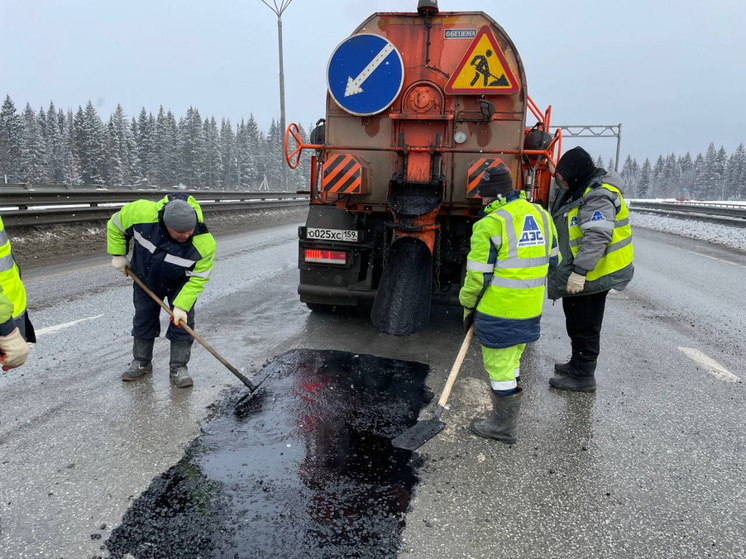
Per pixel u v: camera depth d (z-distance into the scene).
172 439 2.92
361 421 3.23
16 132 71.06
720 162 131.50
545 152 4.82
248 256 9.83
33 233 9.35
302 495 2.45
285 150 4.86
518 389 3.04
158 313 3.75
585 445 3.05
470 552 2.13
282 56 23.23
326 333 5.02
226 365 3.58
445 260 5.09
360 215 5.15
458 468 2.76
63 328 4.88
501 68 4.73
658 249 13.67
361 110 4.95
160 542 2.12
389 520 2.31
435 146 4.91
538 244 2.92
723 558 2.15
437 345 4.84
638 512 2.44
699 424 3.37
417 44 4.94
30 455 2.72
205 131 89.62
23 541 2.11
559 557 2.13
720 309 6.74
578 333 3.78
